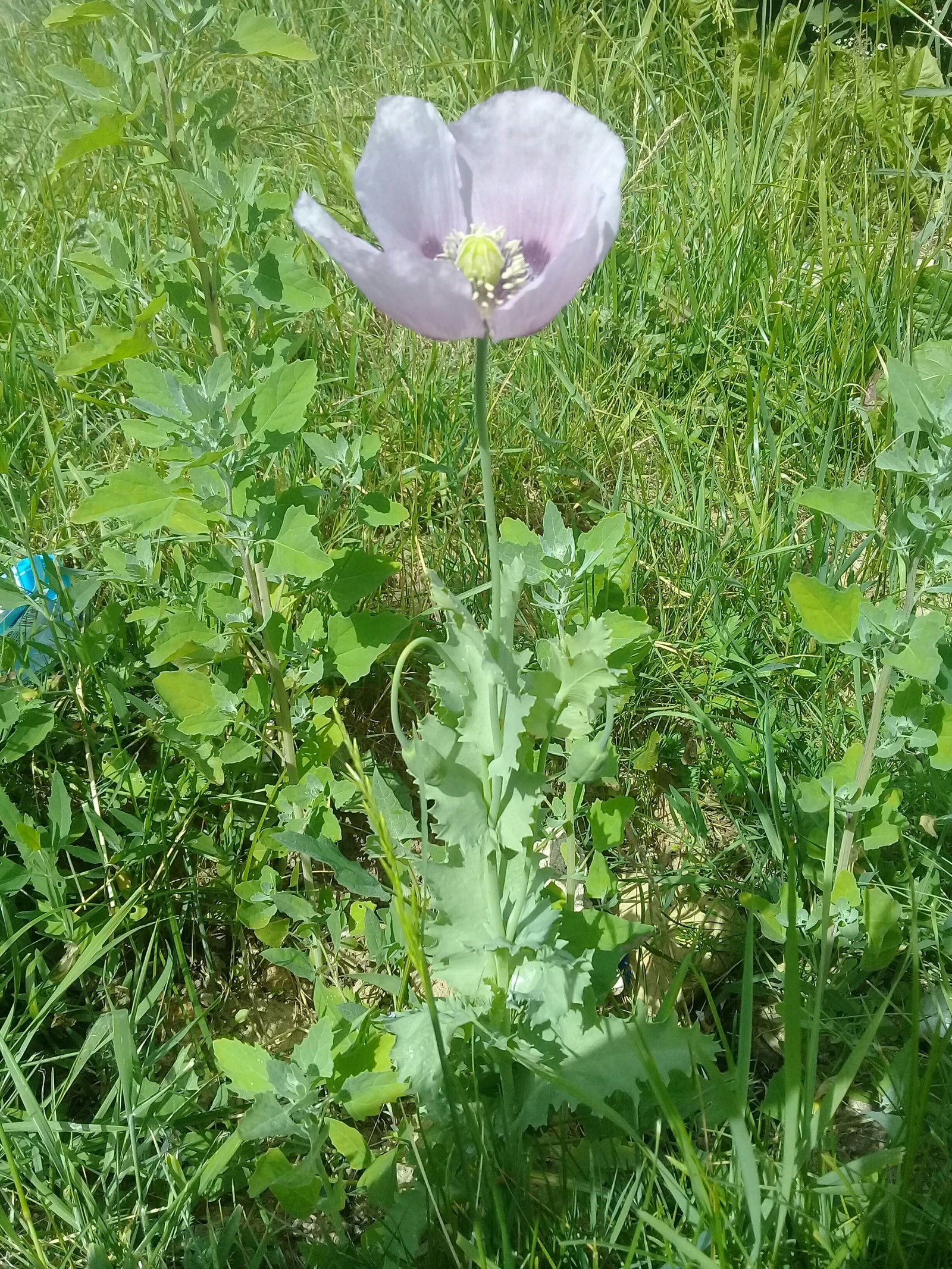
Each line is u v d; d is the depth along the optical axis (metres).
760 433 0.81
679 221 0.97
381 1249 0.45
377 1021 0.50
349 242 0.33
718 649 0.69
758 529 0.73
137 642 0.68
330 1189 0.45
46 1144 0.46
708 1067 0.45
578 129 0.37
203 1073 0.54
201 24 0.50
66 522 0.71
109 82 0.51
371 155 0.37
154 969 0.56
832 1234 0.43
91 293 0.87
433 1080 0.46
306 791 0.56
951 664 0.55
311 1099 0.45
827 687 0.66
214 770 0.58
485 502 0.38
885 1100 0.51
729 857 0.63
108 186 1.02
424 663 0.70
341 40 1.27
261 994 0.59
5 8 1.30
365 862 0.64
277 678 0.57
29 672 0.64
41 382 0.82
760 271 0.93
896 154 1.07
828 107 1.10
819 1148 0.46
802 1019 0.54
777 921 0.54
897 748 0.52
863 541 0.70
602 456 0.82
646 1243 0.42
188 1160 0.49
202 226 0.58
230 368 0.50
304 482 0.72
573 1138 0.50
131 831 0.61
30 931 0.58
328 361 0.86
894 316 0.85
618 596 0.59
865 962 0.54
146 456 0.77
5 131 1.19
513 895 0.46
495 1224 0.44
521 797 0.43
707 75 1.17
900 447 0.48
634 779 0.66
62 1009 0.55
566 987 0.46
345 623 0.57
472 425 0.80
